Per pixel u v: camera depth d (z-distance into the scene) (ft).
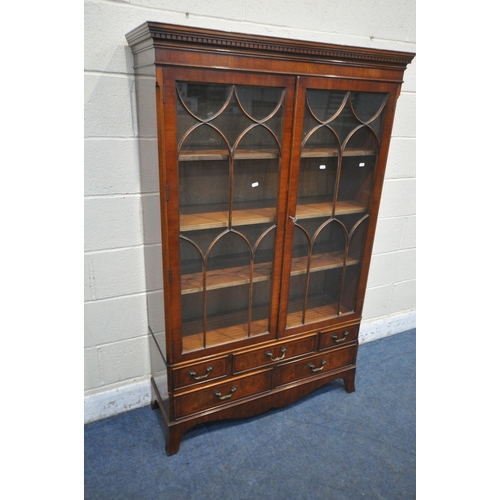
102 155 4.53
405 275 7.67
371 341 7.76
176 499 4.47
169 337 4.45
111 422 5.54
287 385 5.51
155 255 4.54
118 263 5.05
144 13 4.25
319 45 3.89
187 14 4.47
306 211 4.73
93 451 5.04
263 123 4.05
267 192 4.41
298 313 5.28
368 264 5.46
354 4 5.38
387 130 4.78
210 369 4.83
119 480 4.66
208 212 4.21
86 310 5.07
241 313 4.89
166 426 5.07
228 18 4.69
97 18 4.07
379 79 4.43
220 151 3.99
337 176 4.75
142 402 5.85
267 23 4.93
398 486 4.73
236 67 3.69
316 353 5.57
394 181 6.73
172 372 4.61
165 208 3.92
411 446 5.28
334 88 4.24
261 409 5.42
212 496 4.52
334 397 6.15
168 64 3.43
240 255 4.55
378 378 6.61
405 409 5.93
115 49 4.23
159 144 3.67
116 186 4.71
